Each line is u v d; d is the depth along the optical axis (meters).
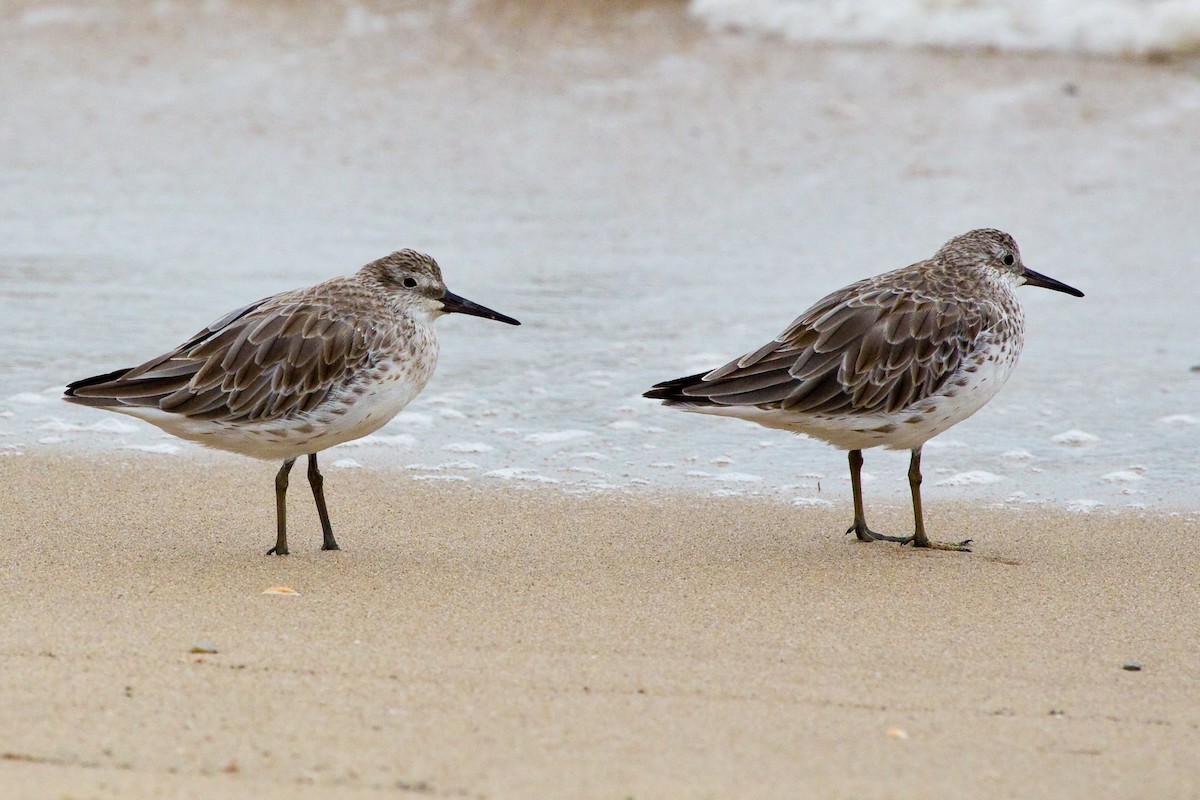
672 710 8.34
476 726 8.00
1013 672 9.16
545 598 10.48
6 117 25.20
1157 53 26.47
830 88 25.84
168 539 11.75
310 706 8.21
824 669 9.12
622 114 25.16
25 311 17.81
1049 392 15.80
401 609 10.13
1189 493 13.14
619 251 20.22
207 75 26.97
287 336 11.18
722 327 17.53
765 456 14.34
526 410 15.41
